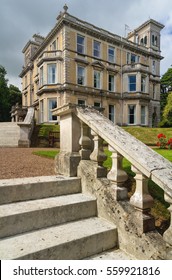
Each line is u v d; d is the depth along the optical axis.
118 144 2.76
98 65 26.42
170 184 2.18
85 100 25.42
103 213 2.92
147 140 15.77
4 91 41.59
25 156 7.28
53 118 24.22
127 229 2.56
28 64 34.81
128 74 28.45
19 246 2.16
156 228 2.75
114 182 2.90
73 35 24.36
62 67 24.06
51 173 4.03
